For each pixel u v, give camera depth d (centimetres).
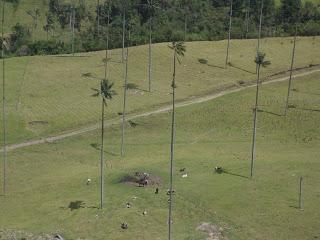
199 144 15650
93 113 17825
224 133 16412
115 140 16138
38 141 16175
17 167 14475
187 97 19125
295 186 12619
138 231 10881
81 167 14338
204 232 10788
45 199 12475
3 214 11912
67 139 16262
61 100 18725
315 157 14388
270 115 17300
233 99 18638
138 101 18675
